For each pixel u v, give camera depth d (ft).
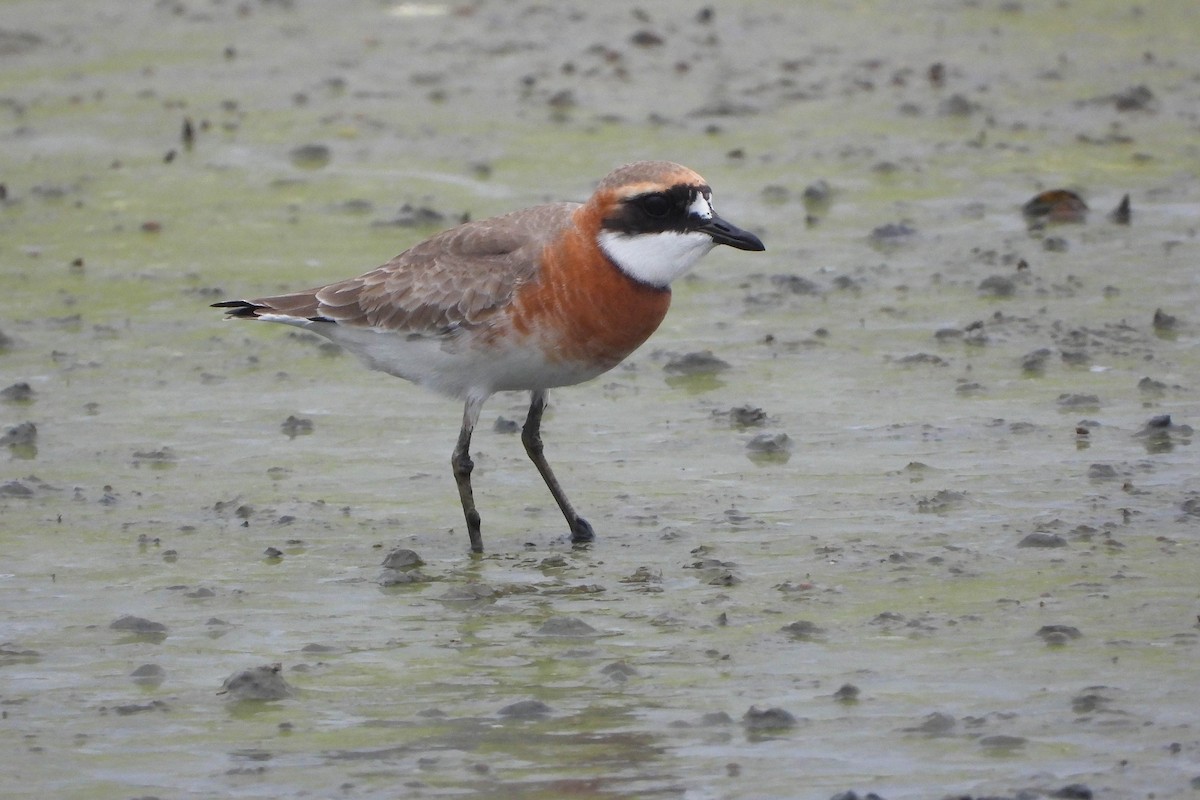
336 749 29.53
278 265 59.52
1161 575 35.50
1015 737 28.86
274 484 43.09
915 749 28.71
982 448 43.47
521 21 89.30
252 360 52.16
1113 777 27.40
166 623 35.19
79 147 72.64
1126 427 44.34
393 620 35.14
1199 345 50.11
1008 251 58.75
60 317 55.42
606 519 40.45
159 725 30.66
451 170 68.64
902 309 54.19
